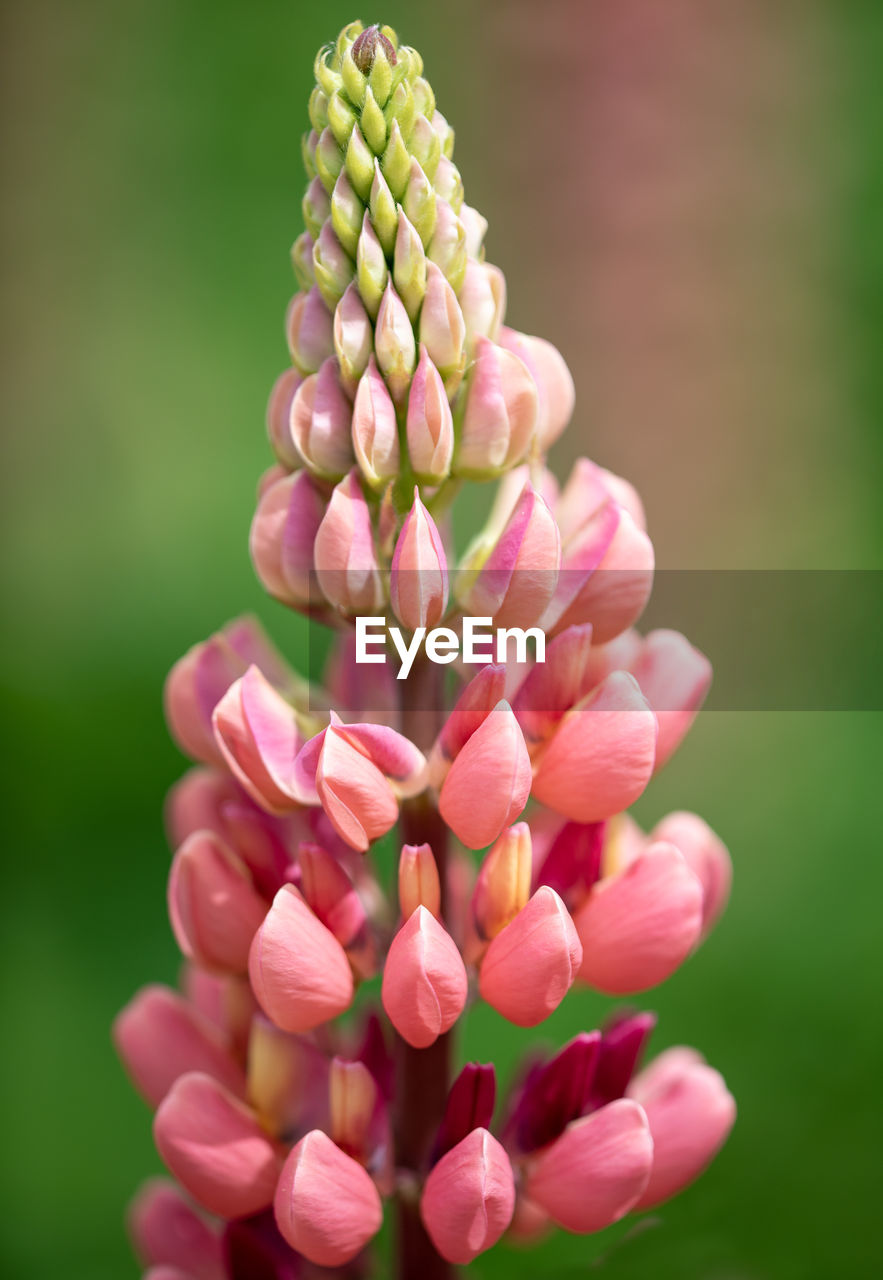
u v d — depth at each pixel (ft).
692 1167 0.80
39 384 2.53
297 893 0.75
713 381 2.64
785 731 1.81
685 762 1.83
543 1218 0.83
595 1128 0.76
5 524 2.30
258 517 0.77
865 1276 1.18
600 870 0.78
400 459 0.75
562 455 2.60
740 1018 1.51
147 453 2.42
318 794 0.75
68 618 2.09
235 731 0.75
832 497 2.47
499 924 0.75
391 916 0.80
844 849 1.71
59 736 1.84
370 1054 0.78
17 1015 1.61
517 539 0.74
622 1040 0.79
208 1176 0.77
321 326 0.75
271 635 2.07
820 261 2.78
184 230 2.77
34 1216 1.46
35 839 1.76
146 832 1.77
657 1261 1.00
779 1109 1.38
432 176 0.74
